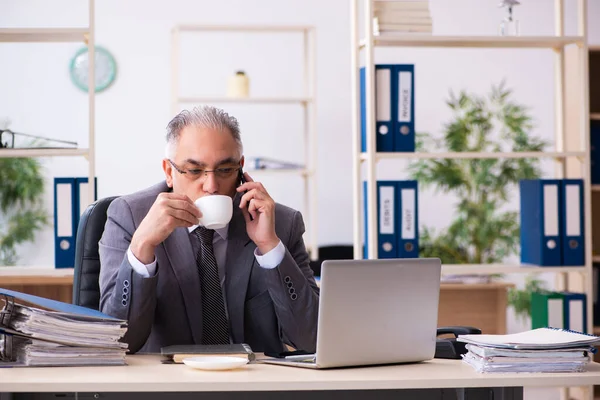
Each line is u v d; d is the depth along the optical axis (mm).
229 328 2277
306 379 1688
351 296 1824
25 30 3396
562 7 4008
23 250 6320
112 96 6555
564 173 4129
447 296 4613
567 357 1814
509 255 6426
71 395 1792
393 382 1706
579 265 3744
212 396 1883
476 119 6188
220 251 2301
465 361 1954
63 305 1963
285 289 2180
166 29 6621
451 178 6031
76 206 3473
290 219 2430
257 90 6727
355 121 3764
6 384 1626
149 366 1853
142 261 2043
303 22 6770
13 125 6434
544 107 6777
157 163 6602
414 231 3609
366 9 3615
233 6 6703
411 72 3658
